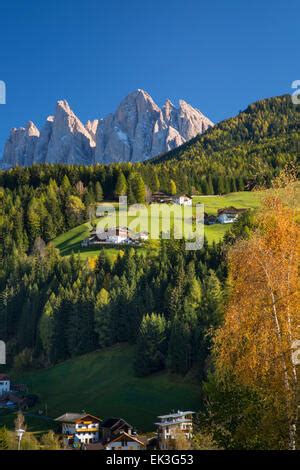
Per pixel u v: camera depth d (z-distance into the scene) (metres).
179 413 77.38
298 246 22.22
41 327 136.12
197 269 139.75
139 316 126.19
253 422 22.50
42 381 119.88
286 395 20.94
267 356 21.33
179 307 116.38
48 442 77.12
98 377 113.38
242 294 22.30
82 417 82.19
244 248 22.83
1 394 111.31
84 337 130.50
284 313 21.64
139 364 106.69
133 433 79.75
